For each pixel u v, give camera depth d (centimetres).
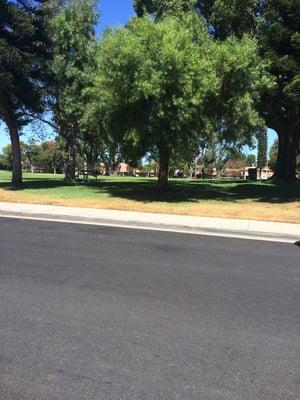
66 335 559
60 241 1162
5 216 1641
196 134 2211
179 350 526
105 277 827
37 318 613
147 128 2111
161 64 2028
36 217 1642
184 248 1127
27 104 2706
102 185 2895
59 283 779
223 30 2750
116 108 2173
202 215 1678
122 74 2062
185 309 667
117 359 498
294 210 1853
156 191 2478
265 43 2269
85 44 3081
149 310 657
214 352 523
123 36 2111
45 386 438
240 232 1393
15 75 2566
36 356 500
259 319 634
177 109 2052
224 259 1017
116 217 1580
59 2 3203
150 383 449
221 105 2316
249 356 516
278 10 2216
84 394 425
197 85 2075
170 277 843
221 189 2712
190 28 2342
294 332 590
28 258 960
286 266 968
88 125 2875
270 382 457
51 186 2805
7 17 2503
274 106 2519
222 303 700
